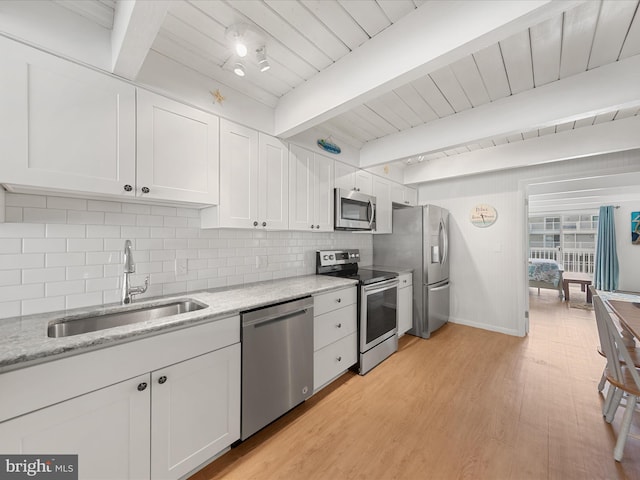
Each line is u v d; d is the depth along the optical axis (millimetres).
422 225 3359
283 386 1754
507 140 2922
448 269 3859
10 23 1075
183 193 1594
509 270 3477
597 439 1627
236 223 1872
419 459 1491
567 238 6840
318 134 2533
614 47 1487
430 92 1967
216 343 1402
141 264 1702
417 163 3785
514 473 1396
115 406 1068
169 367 1222
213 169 1739
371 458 1498
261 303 1621
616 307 2068
